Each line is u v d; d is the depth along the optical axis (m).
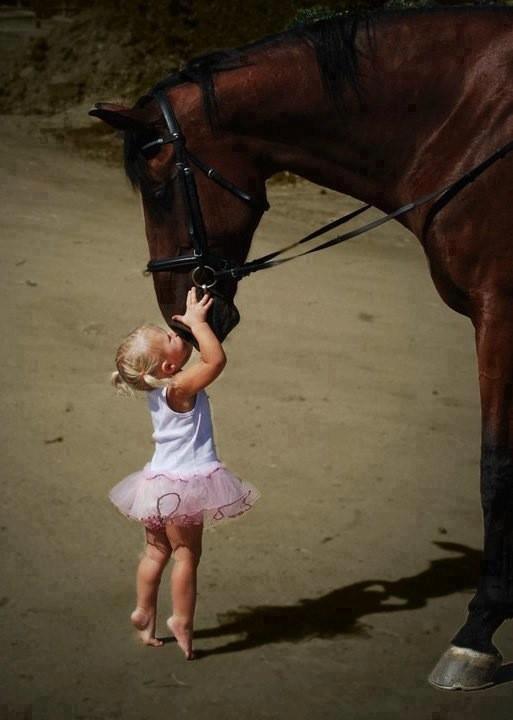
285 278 16.86
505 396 7.16
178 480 7.24
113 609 8.15
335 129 7.21
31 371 12.45
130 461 10.56
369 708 7.04
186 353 7.41
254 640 7.82
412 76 7.12
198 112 7.09
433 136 7.16
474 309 7.19
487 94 7.04
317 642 7.81
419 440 11.52
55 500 9.75
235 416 11.73
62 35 32.06
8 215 18.67
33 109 28.17
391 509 9.92
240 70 7.15
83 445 10.84
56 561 8.78
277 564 8.88
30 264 16.06
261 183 7.33
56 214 19.06
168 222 7.18
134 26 31.25
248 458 10.77
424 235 7.25
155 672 7.41
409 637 7.91
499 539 7.28
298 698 7.13
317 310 15.54
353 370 13.42
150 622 7.67
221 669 7.45
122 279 15.82
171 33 30.56
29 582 8.47
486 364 7.15
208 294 7.21
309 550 9.12
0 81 29.91
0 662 7.45
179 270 7.25
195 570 7.46
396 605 8.34
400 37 7.17
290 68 7.15
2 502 9.66
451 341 14.90
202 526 7.47
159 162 7.12
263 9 29.77
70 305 14.55
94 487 10.03
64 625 7.93
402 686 7.30
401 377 13.37
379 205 7.51
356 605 8.32
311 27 7.31
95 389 12.14
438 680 7.28
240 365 13.25
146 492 7.30
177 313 7.35
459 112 7.09
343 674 7.43
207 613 8.16
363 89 7.13
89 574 8.62
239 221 7.23
